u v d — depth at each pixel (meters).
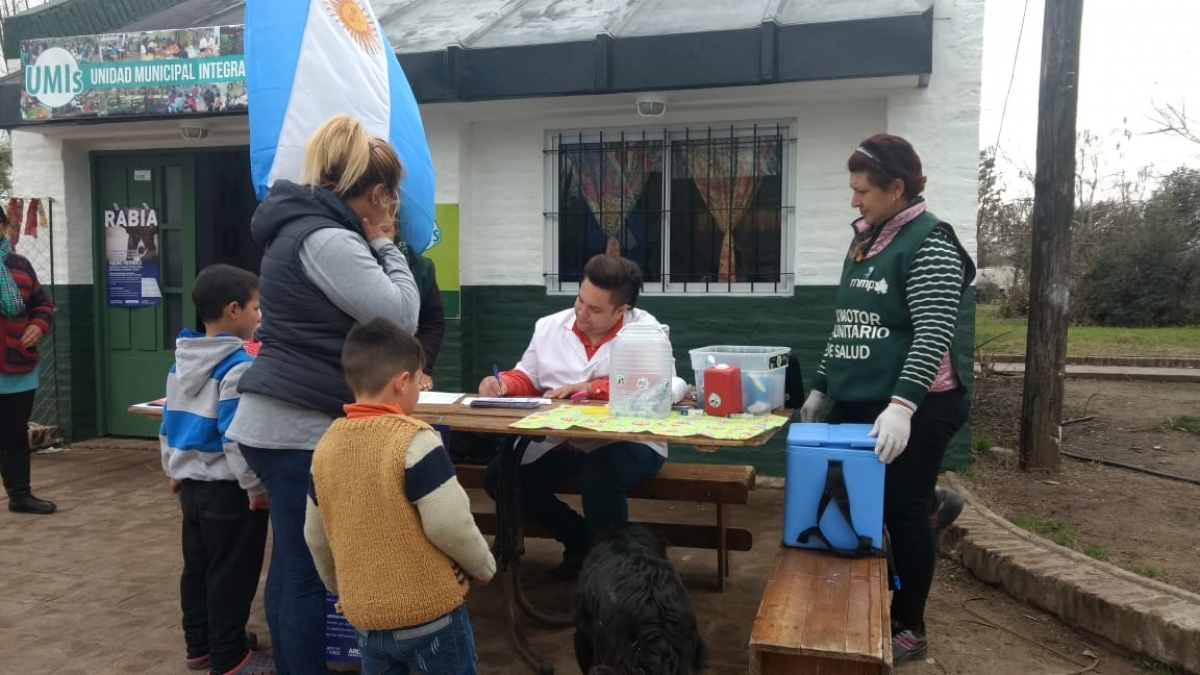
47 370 6.89
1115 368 11.52
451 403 3.29
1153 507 4.94
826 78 4.93
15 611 3.72
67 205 6.80
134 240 6.96
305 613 2.59
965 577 4.09
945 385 2.96
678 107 5.74
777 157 5.73
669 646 2.27
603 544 2.60
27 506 5.11
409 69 5.55
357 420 2.24
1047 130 5.61
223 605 3.04
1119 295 19.05
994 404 7.72
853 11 5.05
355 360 2.25
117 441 7.00
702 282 5.94
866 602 2.50
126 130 6.47
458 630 2.33
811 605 2.48
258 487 2.82
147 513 5.13
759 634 2.30
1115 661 3.25
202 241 6.93
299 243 2.48
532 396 3.76
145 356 7.02
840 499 2.85
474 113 5.96
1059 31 5.54
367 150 2.60
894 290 2.96
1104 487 5.38
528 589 4.00
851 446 2.84
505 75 5.42
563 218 6.14
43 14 6.48
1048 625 3.56
